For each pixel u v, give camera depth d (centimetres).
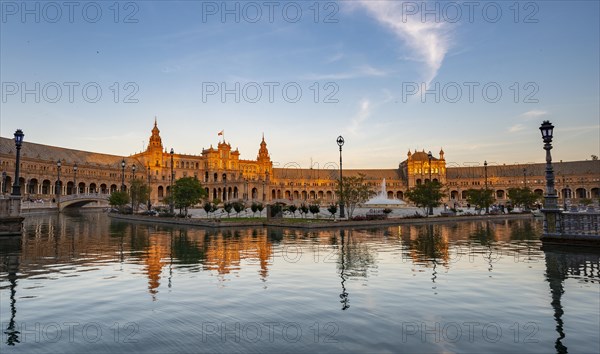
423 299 1119
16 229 2867
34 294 1194
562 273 1470
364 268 1583
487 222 4716
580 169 17425
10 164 11862
